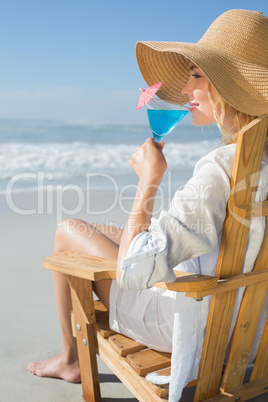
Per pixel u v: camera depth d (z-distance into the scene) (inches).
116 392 110.9
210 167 71.3
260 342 89.0
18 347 132.6
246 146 67.7
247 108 73.3
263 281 78.8
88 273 80.0
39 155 656.4
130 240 72.9
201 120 87.3
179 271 73.9
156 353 86.9
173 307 82.0
